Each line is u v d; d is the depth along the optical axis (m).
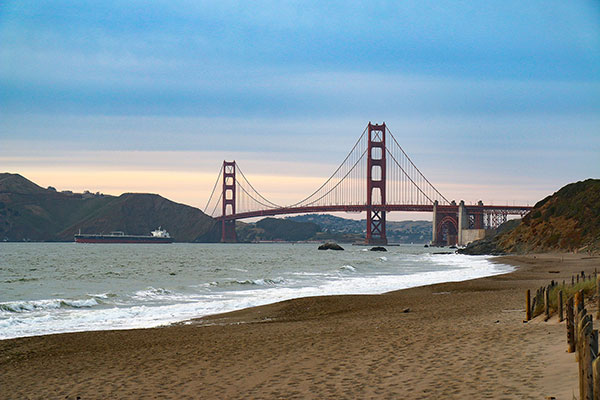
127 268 70.50
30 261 88.88
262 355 14.39
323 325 20.77
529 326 15.91
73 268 70.06
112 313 26.27
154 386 11.65
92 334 19.97
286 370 12.26
